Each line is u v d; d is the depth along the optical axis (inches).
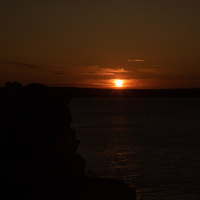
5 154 523.8
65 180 505.7
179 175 1647.4
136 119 5310.0
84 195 451.2
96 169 1759.4
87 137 3046.3
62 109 793.6
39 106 711.1
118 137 3051.2
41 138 614.9
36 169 520.7
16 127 585.0
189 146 2549.2
